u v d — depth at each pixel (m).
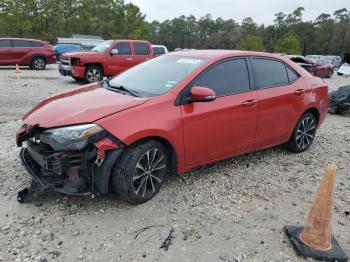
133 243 3.39
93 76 14.38
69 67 14.30
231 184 4.69
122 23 71.50
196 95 4.06
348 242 3.59
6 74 17.39
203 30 127.31
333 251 3.35
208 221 3.81
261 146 5.24
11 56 19.89
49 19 62.88
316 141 6.83
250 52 5.13
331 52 107.44
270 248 3.42
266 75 5.20
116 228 3.60
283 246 3.46
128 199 3.90
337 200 4.44
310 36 111.56
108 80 5.06
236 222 3.82
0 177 4.56
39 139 3.83
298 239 3.47
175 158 4.20
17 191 4.22
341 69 27.52
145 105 3.93
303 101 5.62
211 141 4.48
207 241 3.48
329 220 3.32
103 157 3.58
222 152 4.69
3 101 9.73
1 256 3.14
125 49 14.85
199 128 4.29
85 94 4.41
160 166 4.13
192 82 4.31
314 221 3.36
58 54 31.88
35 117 3.97
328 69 26.61
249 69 4.98
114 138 3.62
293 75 5.63
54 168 3.63
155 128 3.87
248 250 3.38
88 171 3.65
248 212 4.04
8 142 5.92
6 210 3.83
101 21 68.50
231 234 3.61
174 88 4.20
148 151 3.91
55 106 4.07
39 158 3.79
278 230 3.72
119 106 3.86
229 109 4.56
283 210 4.12
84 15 65.44
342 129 7.98
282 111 5.31
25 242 3.34
